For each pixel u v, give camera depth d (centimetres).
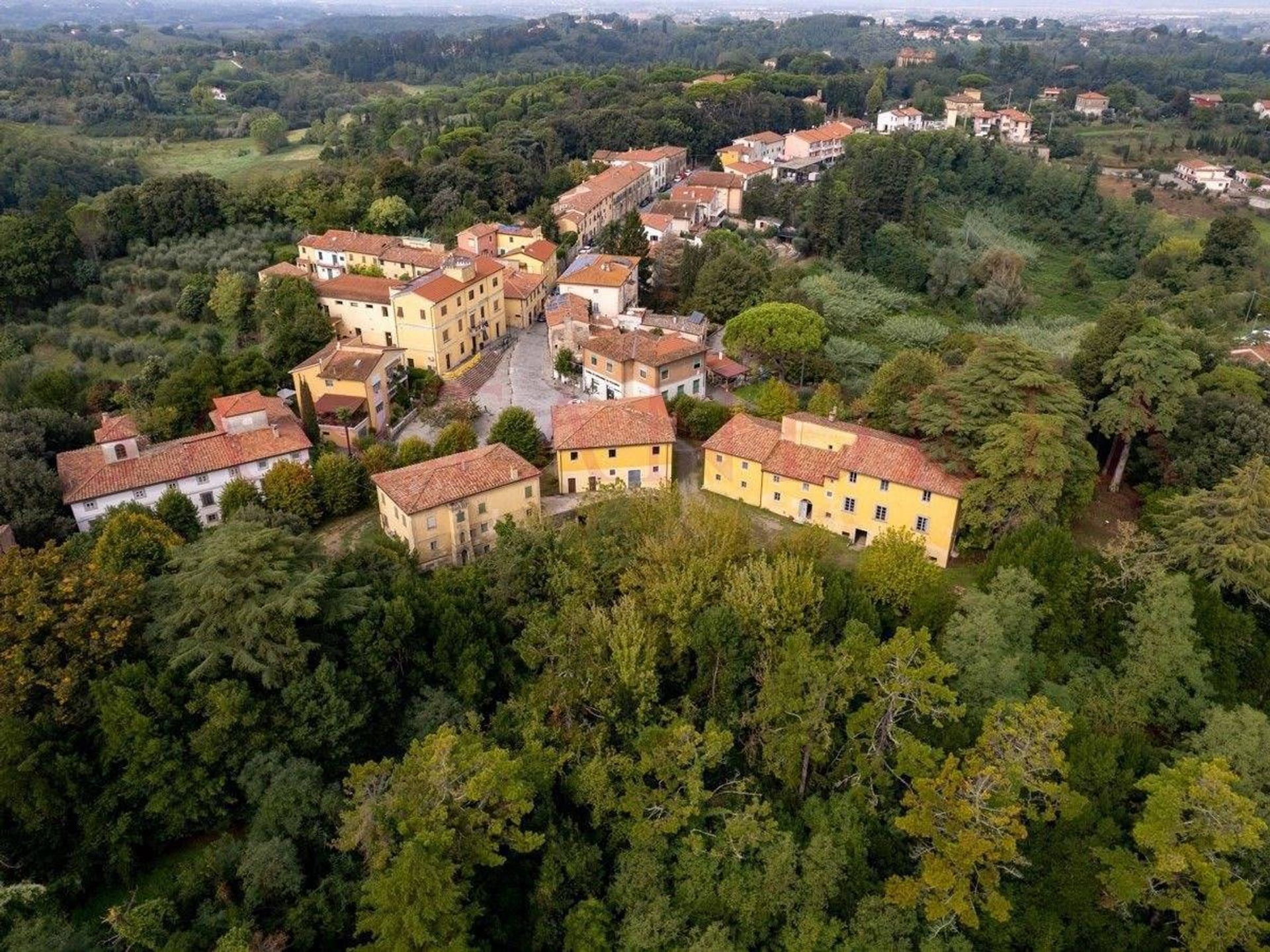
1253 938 3516
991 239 16888
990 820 3700
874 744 4381
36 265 12019
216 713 4450
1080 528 6825
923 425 6462
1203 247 15125
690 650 5203
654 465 7488
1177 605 4897
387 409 9212
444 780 3950
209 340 11056
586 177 17025
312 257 12481
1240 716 4412
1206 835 3647
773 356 9731
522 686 5188
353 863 4150
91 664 4653
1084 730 4394
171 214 13500
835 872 3925
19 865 4159
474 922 4031
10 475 6619
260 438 7706
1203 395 7100
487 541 6781
